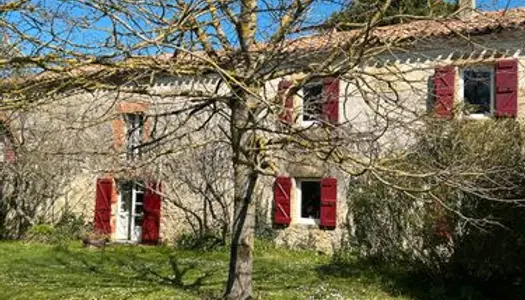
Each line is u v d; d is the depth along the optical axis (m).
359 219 12.67
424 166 9.47
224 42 8.27
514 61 13.54
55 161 17.64
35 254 14.87
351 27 7.75
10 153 17.59
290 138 7.56
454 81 13.52
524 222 9.60
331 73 7.45
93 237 17.55
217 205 16.84
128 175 16.27
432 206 10.52
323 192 15.45
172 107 13.16
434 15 7.44
